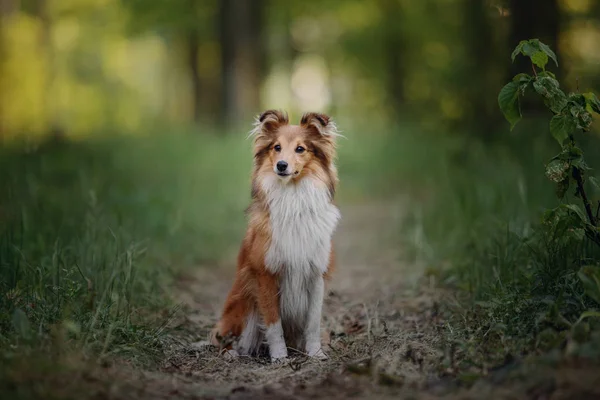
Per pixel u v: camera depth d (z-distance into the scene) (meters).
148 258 8.34
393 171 17.27
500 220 7.55
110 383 4.29
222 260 10.05
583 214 4.99
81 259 6.58
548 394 3.75
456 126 16.06
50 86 21.77
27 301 5.55
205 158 16.22
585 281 4.47
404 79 26.27
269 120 6.01
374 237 11.50
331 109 28.88
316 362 5.43
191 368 5.24
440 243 9.27
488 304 5.65
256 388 4.62
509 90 5.20
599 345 4.04
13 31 20.56
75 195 10.16
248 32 22.50
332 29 29.14
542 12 11.73
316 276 5.75
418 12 24.28
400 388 4.38
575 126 4.98
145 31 25.27
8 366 4.25
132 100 34.84
